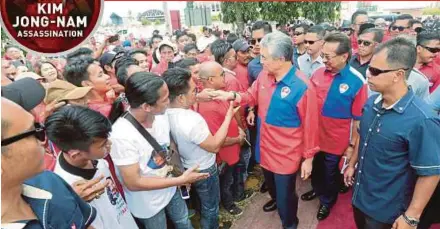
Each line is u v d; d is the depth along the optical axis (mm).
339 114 2662
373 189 1775
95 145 1363
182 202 2199
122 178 1749
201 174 1859
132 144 1688
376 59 1556
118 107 2080
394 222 1710
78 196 1238
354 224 2857
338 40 2533
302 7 9180
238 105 2410
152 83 1645
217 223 2600
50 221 1043
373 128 1720
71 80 2359
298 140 2348
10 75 3889
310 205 3189
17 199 942
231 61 3494
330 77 2713
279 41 2168
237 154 2875
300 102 2229
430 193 1560
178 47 6586
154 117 1870
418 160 1547
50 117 1345
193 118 2055
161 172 1865
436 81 3086
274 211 3107
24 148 852
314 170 2938
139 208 1909
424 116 1513
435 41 2969
